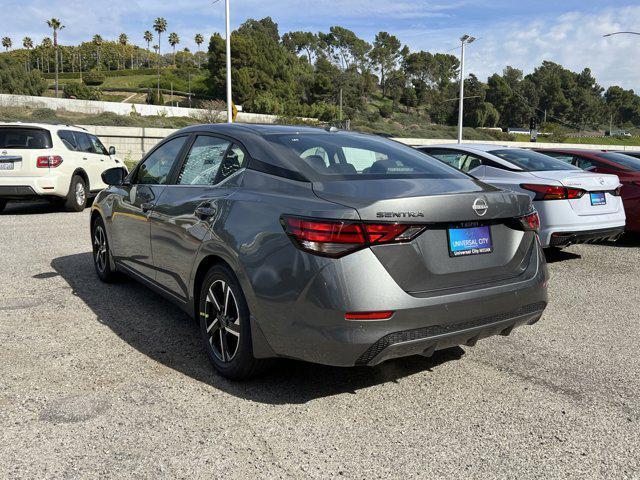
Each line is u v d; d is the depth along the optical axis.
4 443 2.57
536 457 2.56
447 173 3.43
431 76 148.50
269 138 3.46
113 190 4.93
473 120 128.25
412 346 2.75
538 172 6.70
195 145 3.96
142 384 3.21
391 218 2.66
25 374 3.31
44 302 4.75
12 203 12.45
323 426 2.79
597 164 8.52
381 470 2.43
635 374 3.52
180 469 2.40
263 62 109.31
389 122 96.12
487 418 2.91
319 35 158.38
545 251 7.79
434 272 2.81
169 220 3.75
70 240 7.65
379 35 153.25
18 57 148.88
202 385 3.22
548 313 4.82
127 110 59.72
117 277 5.32
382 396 3.14
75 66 153.62
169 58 176.50
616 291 5.59
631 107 198.12
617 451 2.62
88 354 3.64
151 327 4.17
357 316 2.62
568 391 3.26
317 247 2.65
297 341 2.76
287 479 2.34
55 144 10.43
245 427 2.76
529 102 166.25
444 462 2.50
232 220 3.11
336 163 3.25
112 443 2.59
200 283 3.53
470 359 3.73
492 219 3.00
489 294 2.93
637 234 9.22
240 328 3.06
